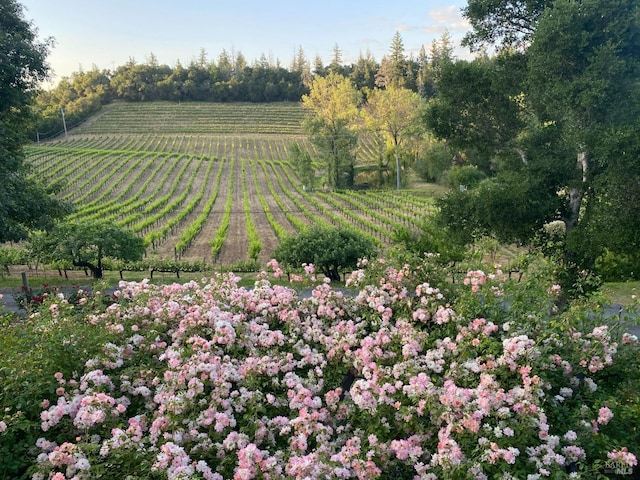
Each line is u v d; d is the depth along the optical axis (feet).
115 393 15.92
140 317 19.80
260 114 311.88
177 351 16.71
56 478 11.26
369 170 188.65
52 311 20.29
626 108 31.32
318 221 108.37
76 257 57.82
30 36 48.62
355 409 15.52
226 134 277.85
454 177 136.98
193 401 14.53
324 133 167.32
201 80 345.51
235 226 108.17
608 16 30.86
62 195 137.90
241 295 21.16
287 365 16.94
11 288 51.31
